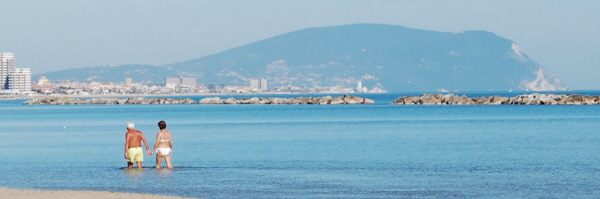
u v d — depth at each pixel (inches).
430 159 2416.3
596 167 2113.7
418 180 1856.5
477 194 1615.4
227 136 3885.3
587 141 3203.7
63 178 1904.5
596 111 7583.7
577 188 1688.0
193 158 2497.5
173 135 4030.5
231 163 2305.6
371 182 1822.1
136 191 1654.8
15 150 2920.8
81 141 3494.1
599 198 1547.7
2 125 5610.2
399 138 3602.4
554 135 3700.8
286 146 3068.4
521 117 6318.9
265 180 1852.9
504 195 1598.2
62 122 6097.4
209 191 1657.2
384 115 7239.2
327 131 4352.9
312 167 2174.0
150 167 2158.0
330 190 1683.1
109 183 1791.3
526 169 2079.2
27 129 4889.3
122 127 5032.0
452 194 1617.9
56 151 2847.0
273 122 5777.6
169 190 1669.5
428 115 7101.4
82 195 1449.3
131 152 2100.1
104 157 2556.6
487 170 2063.2
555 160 2330.2
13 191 1507.1
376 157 2502.5
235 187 1724.9
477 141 3299.7
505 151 2701.8
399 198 1569.9
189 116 7416.3
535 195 1593.3
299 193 1636.3
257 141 3425.2
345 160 2396.7
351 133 4104.3
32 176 1959.9
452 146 2997.0
